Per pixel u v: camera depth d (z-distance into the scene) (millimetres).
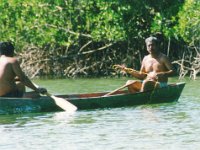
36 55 56688
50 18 54094
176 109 34469
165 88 37125
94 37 53469
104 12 52750
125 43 55062
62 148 25766
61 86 46719
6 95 34625
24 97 35812
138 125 29922
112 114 33250
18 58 57344
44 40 54375
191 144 25953
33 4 53875
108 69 55406
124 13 53312
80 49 55188
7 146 26219
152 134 27891
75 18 54188
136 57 54906
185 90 42844
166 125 29781
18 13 54438
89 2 53438
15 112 34031
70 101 34625
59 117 32656
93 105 35312
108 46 54594
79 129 29281
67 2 53906
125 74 54656
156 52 37906
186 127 29219
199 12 50531
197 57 52656
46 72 56781
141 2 53812
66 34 54312
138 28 54469
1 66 34594
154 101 37031
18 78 35469
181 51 53844
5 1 54344
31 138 27562
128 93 36156
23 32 54875
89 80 51250
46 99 34438
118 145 26062
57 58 56344
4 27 55062
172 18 51781
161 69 37594
